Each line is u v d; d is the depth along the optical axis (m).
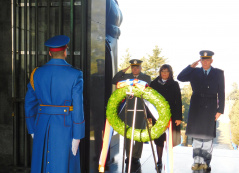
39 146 2.75
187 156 5.25
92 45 3.70
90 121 3.69
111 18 5.20
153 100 3.06
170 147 3.13
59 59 2.81
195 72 4.50
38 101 2.88
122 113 4.66
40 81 2.78
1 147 3.88
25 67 3.70
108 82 5.20
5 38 3.84
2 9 3.83
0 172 3.71
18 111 3.87
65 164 2.71
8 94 3.85
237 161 5.00
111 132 3.31
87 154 3.69
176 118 4.43
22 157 3.91
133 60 4.84
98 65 3.94
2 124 3.88
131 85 3.09
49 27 3.62
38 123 2.79
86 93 3.67
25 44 3.68
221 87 4.36
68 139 2.73
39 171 2.73
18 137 3.89
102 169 3.30
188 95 44.62
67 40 2.81
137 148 4.64
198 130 4.40
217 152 5.64
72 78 2.73
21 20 3.86
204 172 4.38
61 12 3.61
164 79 4.54
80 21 3.63
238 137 55.47
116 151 5.33
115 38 5.47
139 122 4.61
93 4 3.69
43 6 3.77
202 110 4.40
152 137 3.10
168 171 3.11
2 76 3.87
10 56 3.84
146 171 4.39
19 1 3.84
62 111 2.74
